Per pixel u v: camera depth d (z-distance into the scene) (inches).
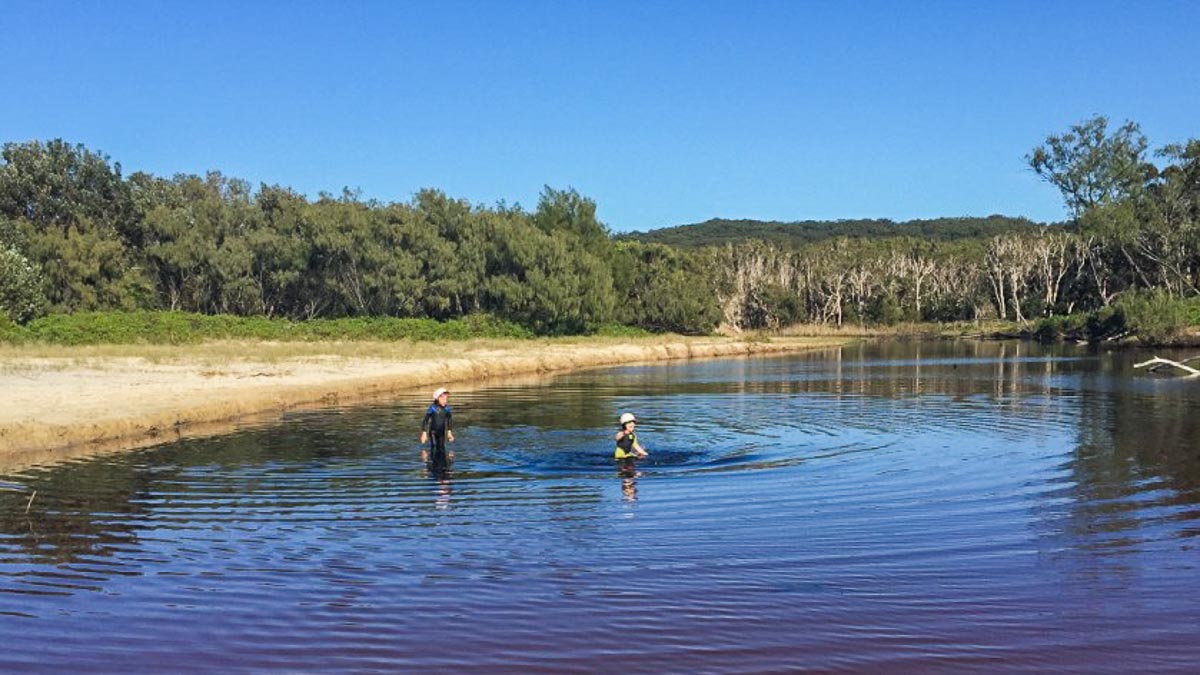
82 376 1185.4
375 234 2910.9
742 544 418.0
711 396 1211.9
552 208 3459.6
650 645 295.9
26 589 354.6
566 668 278.5
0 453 678.5
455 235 2979.8
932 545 414.3
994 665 279.7
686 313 3380.9
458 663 282.8
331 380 1245.7
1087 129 3211.1
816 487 559.8
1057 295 4003.4
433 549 411.8
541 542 423.8
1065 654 287.4
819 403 1106.1
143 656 288.7
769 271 4384.8
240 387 1106.7
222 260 2859.3
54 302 2657.5
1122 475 591.2
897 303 4411.9
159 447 725.9
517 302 2839.6
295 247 2864.2
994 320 4229.8
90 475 600.1
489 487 564.4
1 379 1106.7
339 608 331.6
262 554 404.2
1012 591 346.9
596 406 1070.4
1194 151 3137.3
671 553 402.9
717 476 601.9
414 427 852.6
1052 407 1032.8
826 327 4116.6
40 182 2970.0
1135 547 408.2
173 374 1267.2
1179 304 2687.0
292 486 565.9
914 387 1343.5
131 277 2775.6
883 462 656.4
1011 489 548.1
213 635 305.7
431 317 2908.5
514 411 1014.4
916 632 306.2
